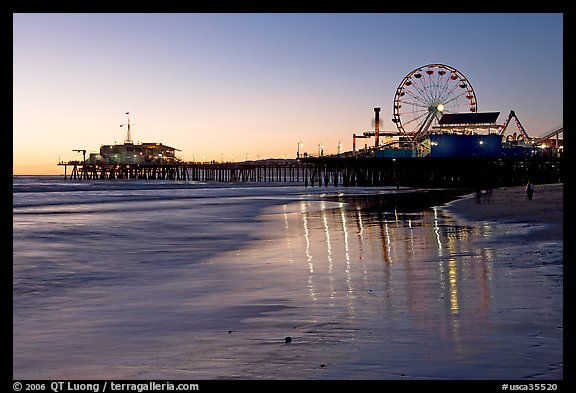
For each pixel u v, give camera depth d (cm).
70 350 785
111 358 744
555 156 10331
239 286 1289
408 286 1214
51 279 1453
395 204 5147
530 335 785
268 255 1875
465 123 10819
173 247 2188
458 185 10106
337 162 11225
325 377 642
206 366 698
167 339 834
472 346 741
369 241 2238
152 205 5541
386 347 752
